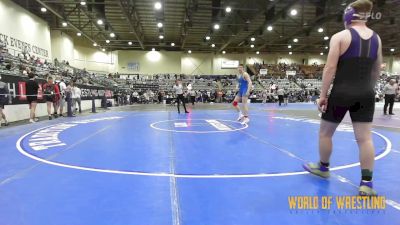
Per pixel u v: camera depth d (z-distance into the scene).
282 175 3.52
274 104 26.55
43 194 2.88
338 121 3.16
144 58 42.50
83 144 5.55
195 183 3.22
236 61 44.91
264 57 46.22
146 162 4.15
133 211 2.48
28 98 9.86
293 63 46.91
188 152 4.81
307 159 4.33
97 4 20.70
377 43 2.91
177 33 33.41
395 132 7.32
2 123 9.21
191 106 22.22
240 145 5.42
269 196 2.83
